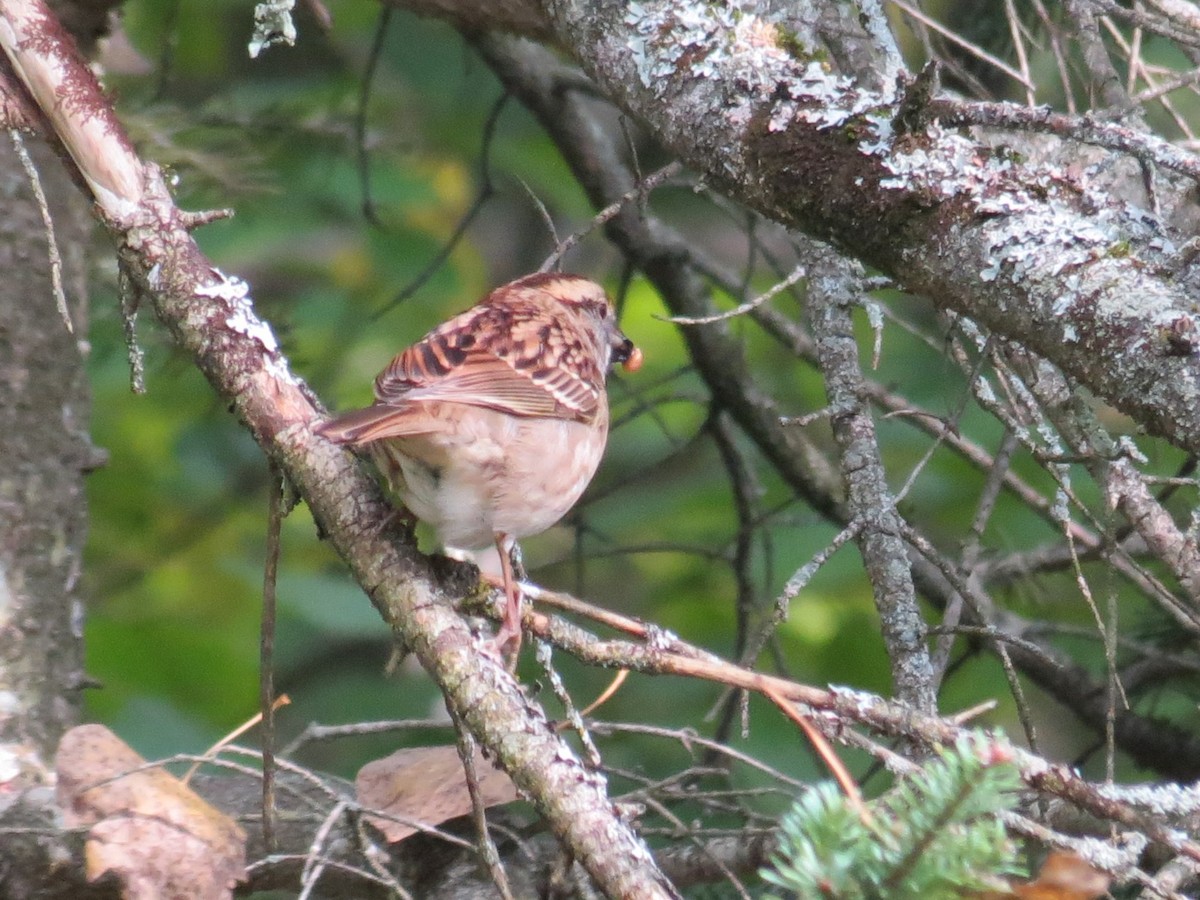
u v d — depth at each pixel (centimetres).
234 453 1248
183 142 1016
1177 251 532
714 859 630
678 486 1279
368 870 705
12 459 759
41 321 786
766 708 1048
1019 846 404
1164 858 616
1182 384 447
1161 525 580
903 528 654
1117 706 929
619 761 1015
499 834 715
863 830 360
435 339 664
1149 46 1012
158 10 1251
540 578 1251
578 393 679
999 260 489
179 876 542
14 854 627
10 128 584
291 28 638
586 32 601
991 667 1106
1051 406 616
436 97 1317
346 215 1266
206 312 586
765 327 968
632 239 1003
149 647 1095
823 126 525
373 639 1210
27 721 717
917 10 776
